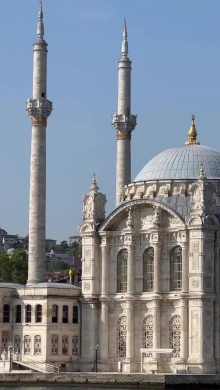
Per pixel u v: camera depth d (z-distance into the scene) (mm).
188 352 148125
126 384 141625
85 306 161250
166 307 153000
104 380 142500
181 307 149625
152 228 154000
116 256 160000
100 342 159375
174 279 152875
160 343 152250
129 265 156375
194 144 170625
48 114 177500
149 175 164250
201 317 147000
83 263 162500
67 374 144250
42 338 158750
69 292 162750
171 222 153625
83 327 161250
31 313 160875
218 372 147125
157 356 151750
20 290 162750
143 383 141000
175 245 152750
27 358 158750
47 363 157125
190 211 151750
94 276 161000
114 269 159875
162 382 140250
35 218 173625
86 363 159625
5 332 162625
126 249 158500
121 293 158375
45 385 143250
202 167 155375
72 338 161750
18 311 162750
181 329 148875
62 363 159625
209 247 149125
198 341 146875
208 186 151375
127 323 155750
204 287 147625
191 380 141750
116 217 159500
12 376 144125
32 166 175625
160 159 165750
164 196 157500
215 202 154125
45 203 175375
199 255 148125
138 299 155875
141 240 156750
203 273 147750
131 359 154500
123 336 157500
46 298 159250
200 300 147125
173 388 140625
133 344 155375
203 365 145750
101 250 161375
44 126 176750
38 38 180125
